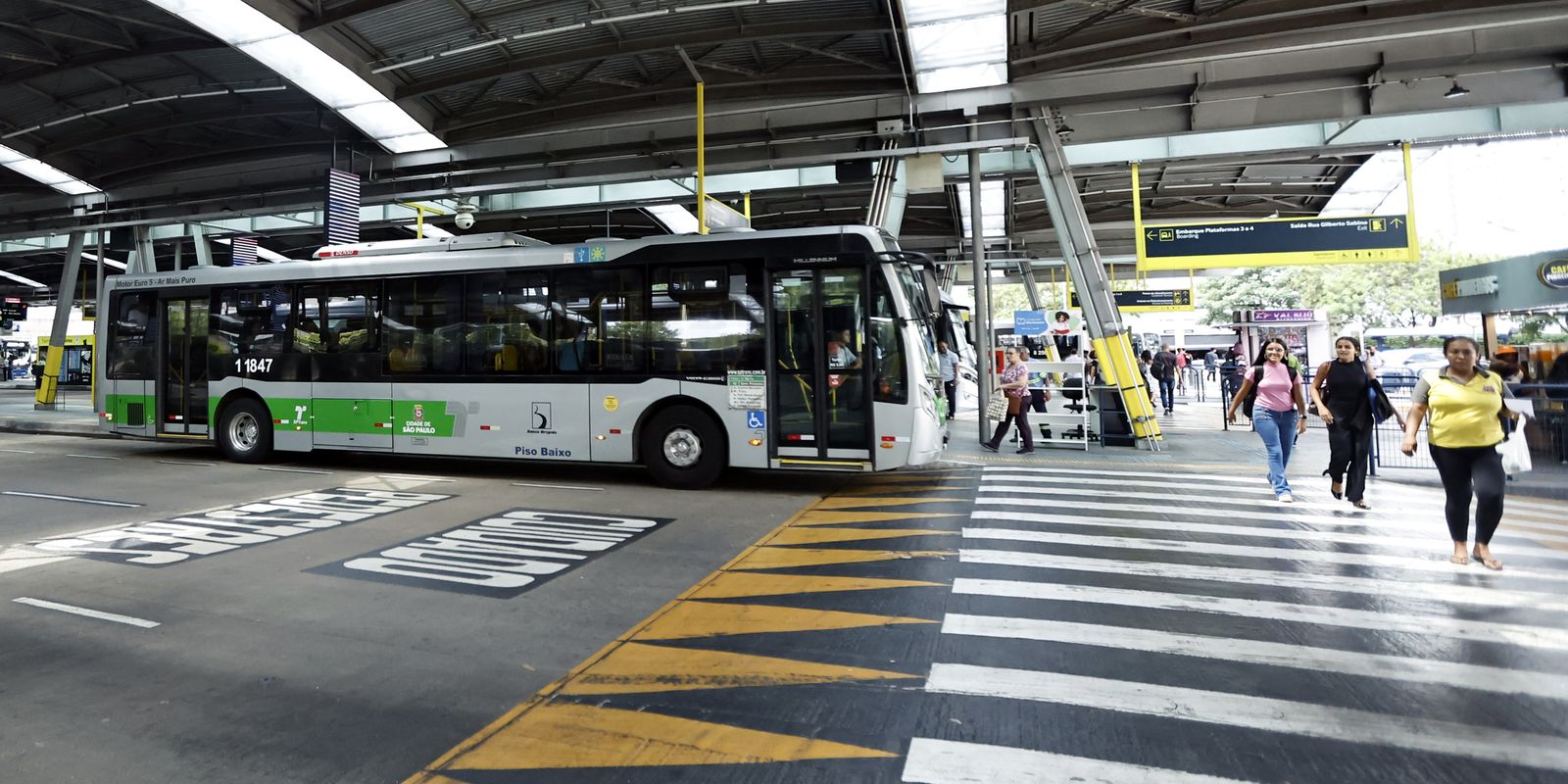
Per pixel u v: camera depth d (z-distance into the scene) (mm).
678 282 9469
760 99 15109
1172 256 15789
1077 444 13266
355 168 17984
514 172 17594
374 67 13859
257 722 3320
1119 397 13625
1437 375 5695
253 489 9492
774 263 9172
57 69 14484
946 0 11609
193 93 15500
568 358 9805
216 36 12625
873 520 7543
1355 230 15172
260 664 3977
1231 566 5703
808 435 9039
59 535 6926
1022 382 12578
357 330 10883
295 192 19938
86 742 3139
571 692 3625
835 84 14812
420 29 13125
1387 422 13477
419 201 18359
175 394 12172
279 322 11383
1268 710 3352
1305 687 3584
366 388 10773
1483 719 3246
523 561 6047
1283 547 6270
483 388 10156
